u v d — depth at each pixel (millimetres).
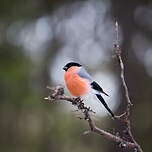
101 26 15625
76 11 15703
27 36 14570
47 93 14750
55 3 15008
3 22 13984
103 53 16094
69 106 15117
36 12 14641
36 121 14555
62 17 15719
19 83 13820
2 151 14078
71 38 16234
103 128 14117
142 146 12711
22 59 14055
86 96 7449
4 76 13484
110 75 15977
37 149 14500
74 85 7480
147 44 14414
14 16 14039
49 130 14695
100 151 14930
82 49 16297
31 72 14188
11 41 13977
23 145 14383
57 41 16062
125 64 13750
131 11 14055
